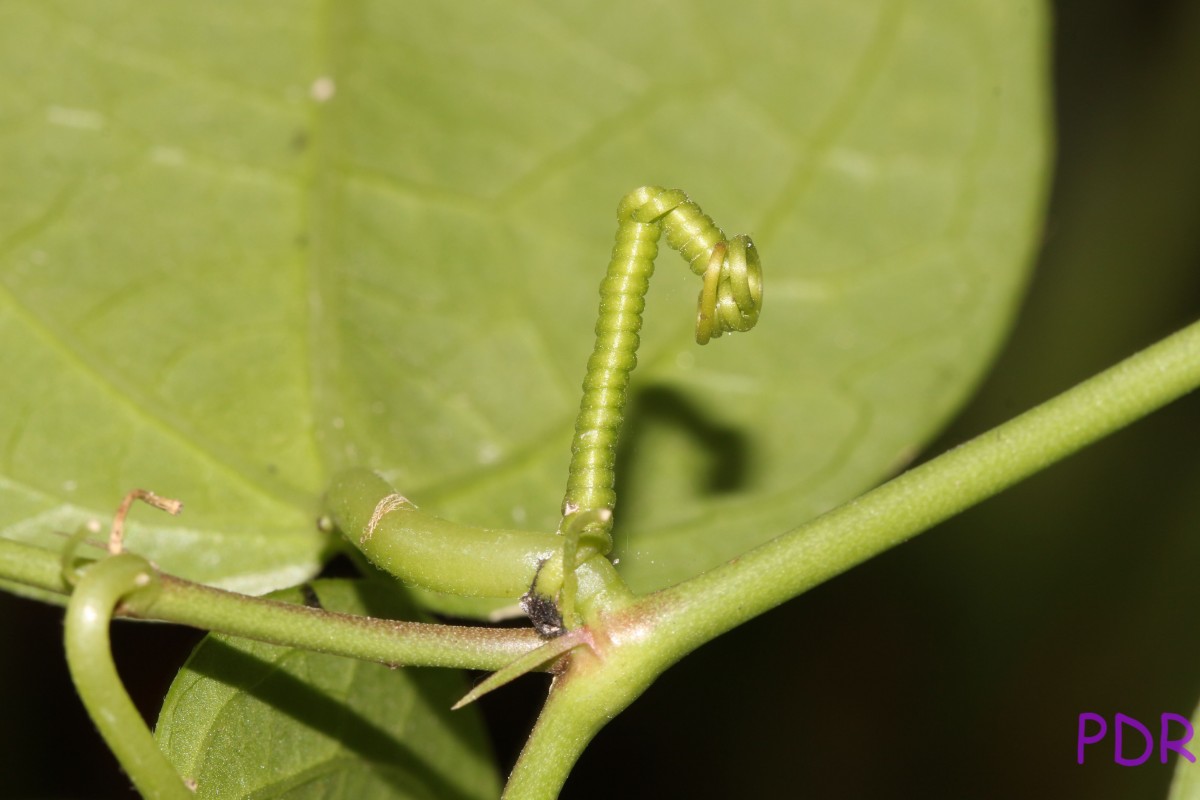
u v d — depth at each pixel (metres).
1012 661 0.38
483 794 0.30
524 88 0.33
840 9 0.34
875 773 0.38
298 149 0.32
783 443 0.32
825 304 0.33
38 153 0.32
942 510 0.28
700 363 0.32
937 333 0.33
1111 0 0.40
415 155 0.33
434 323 0.32
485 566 0.28
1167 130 0.39
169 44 0.33
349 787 0.29
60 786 0.35
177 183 0.32
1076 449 0.28
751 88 0.34
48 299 0.31
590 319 0.33
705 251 0.28
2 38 0.32
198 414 0.31
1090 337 0.38
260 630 0.27
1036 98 0.33
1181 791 0.28
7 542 0.27
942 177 0.33
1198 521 0.38
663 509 0.32
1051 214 0.39
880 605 0.39
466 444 0.32
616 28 0.34
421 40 0.33
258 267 0.32
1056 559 0.38
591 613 0.28
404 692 0.29
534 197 0.33
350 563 0.30
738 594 0.28
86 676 0.27
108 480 0.30
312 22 0.33
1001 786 0.38
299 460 0.31
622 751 0.38
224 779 0.28
